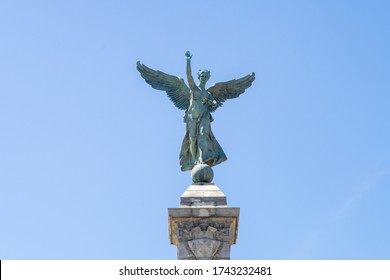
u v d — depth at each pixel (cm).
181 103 9350
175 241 8738
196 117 9156
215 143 9181
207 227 8550
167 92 9388
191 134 9144
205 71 9312
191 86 9238
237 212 8569
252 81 9644
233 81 9588
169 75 9381
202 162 9031
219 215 8569
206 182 8856
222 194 8706
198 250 8469
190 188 8769
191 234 8531
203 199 8656
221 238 8531
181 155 9219
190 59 9206
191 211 8575
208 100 9225
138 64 9375
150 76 9394
